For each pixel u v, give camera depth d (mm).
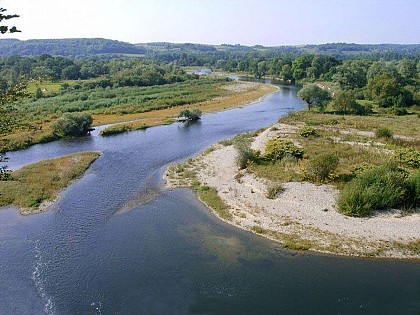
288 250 27328
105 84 134125
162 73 168875
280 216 31859
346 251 26734
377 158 42625
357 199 31031
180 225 31766
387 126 63500
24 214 34281
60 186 40844
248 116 83938
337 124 65125
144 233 30547
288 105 99188
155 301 22422
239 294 22797
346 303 21703
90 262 26578
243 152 43688
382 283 23422
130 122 75688
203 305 21922
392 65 150250
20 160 51500
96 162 50125
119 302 22406
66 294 23250
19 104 14023
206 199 36469
